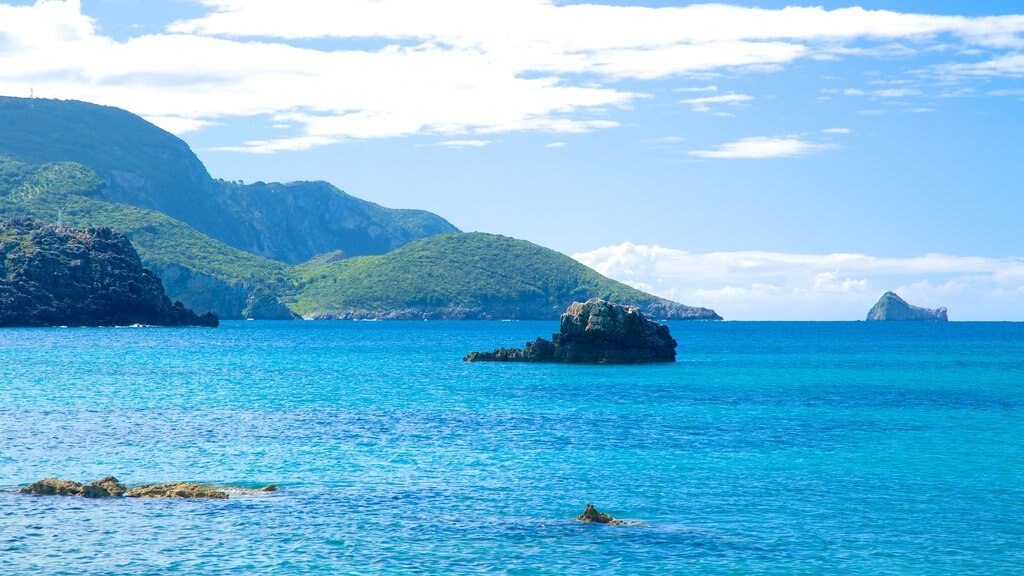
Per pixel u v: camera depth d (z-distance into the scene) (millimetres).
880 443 62312
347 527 39438
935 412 81000
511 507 43281
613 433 66812
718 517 41594
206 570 33938
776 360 167000
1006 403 89062
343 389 101438
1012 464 54281
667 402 88812
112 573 33562
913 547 37188
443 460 55125
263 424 69938
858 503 44250
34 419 70312
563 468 52812
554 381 113500
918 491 46844
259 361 153125
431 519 40906
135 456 55000
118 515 40750
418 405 85062
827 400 91312
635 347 151125
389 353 185750
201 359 155000
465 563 34875
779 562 35312
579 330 150250
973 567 34906
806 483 48781
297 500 44188
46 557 35094
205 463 53281
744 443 62188
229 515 41125
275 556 35500
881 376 126188
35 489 44469
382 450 58500
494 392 98625
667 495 45938
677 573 34000
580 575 33656
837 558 35812
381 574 33625
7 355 153750
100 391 93812
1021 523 40656
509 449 59312
